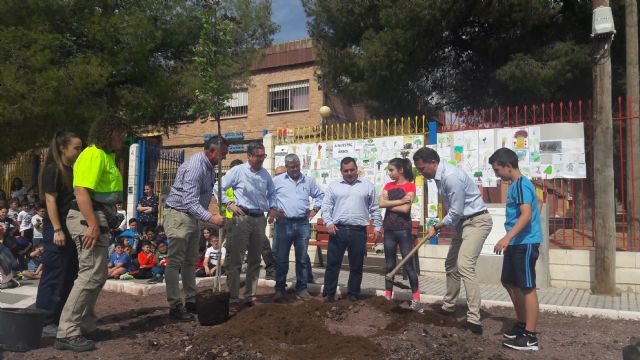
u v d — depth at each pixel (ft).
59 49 50.44
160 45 60.54
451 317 18.44
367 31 54.44
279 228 22.54
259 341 14.85
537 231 15.44
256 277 20.86
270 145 36.58
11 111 43.70
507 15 49.47
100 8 54.39
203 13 20.04
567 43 46.88
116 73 55.16
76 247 15.72
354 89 57.11
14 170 52.42
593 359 14.44
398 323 17.30
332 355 13.76
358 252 21.31
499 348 15.30
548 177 27.78
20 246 32.32
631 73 27.96
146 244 29.07
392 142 32.48
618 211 53.98
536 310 15.17
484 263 27.89
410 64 54.08
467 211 17.65
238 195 20.48
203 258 30.32
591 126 29.09
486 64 56.95
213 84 19.81
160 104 57.98
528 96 50.16
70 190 15.81
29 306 20.42
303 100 71.82
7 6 47.60
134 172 41.70
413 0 50.21
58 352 14.25
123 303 21.70
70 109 47.93
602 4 25.14
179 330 16.70
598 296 24.43
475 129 29.66
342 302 20.01
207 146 18.35
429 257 30.76
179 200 18.21
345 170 21.39
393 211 20.93
